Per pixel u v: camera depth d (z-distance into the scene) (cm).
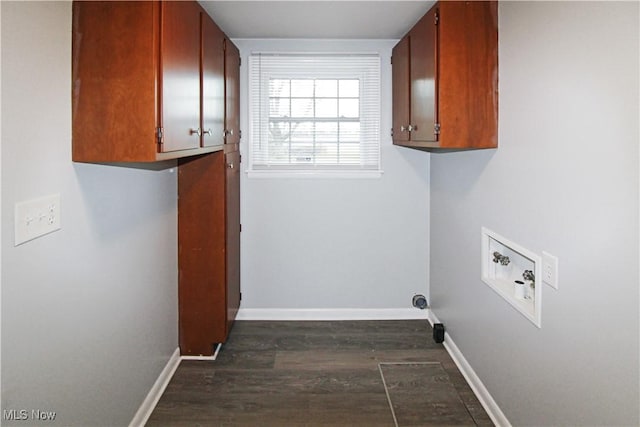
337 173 408
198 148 252
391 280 418
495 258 277
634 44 149
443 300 374
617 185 158
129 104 190
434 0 290
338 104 404
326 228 413
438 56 264
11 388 151
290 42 395
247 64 396
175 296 330
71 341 187
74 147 190
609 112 162
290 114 403
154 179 285
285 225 412
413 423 263
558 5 195
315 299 419
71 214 188
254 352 352
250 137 403
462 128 263
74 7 190
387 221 413
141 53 189
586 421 177
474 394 295
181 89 221
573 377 186
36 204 164
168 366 313
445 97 262
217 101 297
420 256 417
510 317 246
